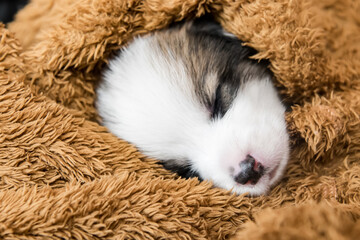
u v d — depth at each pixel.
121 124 0.27
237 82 0.27
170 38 0.28
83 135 0.25
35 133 0.24
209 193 0.24
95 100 0.28
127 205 0.22
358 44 0.28
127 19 0.28
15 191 0.23
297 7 0.26
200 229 0.23
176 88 0.27
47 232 0.21
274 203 0.25
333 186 0.24
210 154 0.27
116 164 0.25
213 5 0.28
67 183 0.24
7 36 0.26
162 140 0.27
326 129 0.25
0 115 0.24
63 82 0.27
